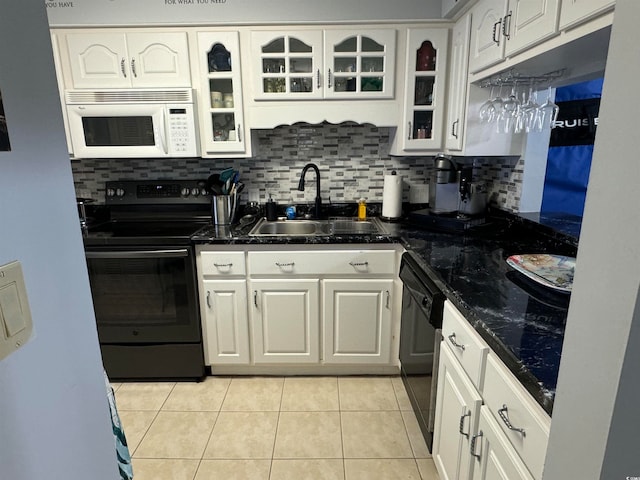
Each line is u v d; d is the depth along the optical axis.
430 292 1.50
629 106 0.46
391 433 1.86
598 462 0.53
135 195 2.53
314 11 2.06
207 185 2.43
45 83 0.57
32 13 0.55
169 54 2.11
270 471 1.66
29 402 0.54
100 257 2.05
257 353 2.26
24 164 0.53
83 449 0.69
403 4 2.06
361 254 2.10
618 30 0.47
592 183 0.53
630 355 0.48
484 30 1.77
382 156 2.62
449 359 1.35
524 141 2.09
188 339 2.20
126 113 2.15
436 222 2.23
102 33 2.09
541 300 1.24
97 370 0.73
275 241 2.06
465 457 1.21
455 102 2.13
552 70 1.62
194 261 2.12
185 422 1.95
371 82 2.21
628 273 0.47
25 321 0.53
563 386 0.61
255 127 2.24
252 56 2.13
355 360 2.26
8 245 0.50
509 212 2.23
